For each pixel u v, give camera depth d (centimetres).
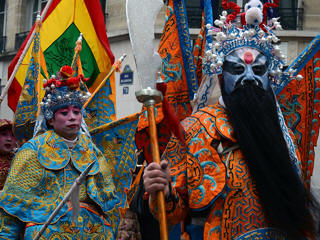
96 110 573
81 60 684
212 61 378
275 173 354
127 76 1348
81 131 505
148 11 346
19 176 461
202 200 352
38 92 543
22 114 550
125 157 532
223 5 400
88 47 689
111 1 1391
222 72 380
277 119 368
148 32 345
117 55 1388
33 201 459
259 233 345
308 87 435
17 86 676
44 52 684
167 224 357
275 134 357
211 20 432
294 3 1294
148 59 343
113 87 585
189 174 359
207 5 435
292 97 437
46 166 466
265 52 384
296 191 353
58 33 691
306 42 1286
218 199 353
